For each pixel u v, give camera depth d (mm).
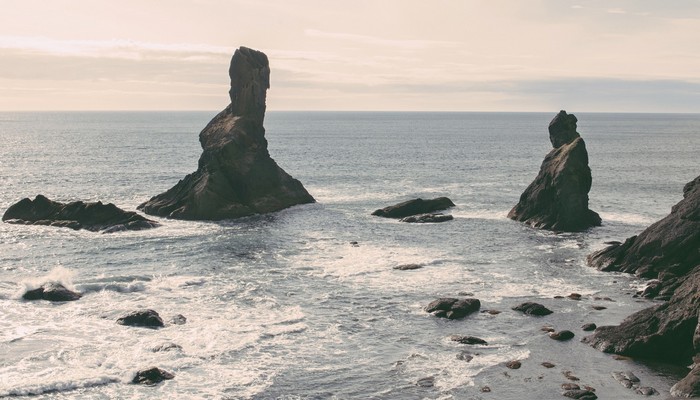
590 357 36562
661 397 31781
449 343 38500
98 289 48000
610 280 51969
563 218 71812
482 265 56594
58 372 33594
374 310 44281
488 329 40812
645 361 36000
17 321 41031
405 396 31797
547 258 59312
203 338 38625
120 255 58781
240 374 33906
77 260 56875
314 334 39719
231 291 48219
